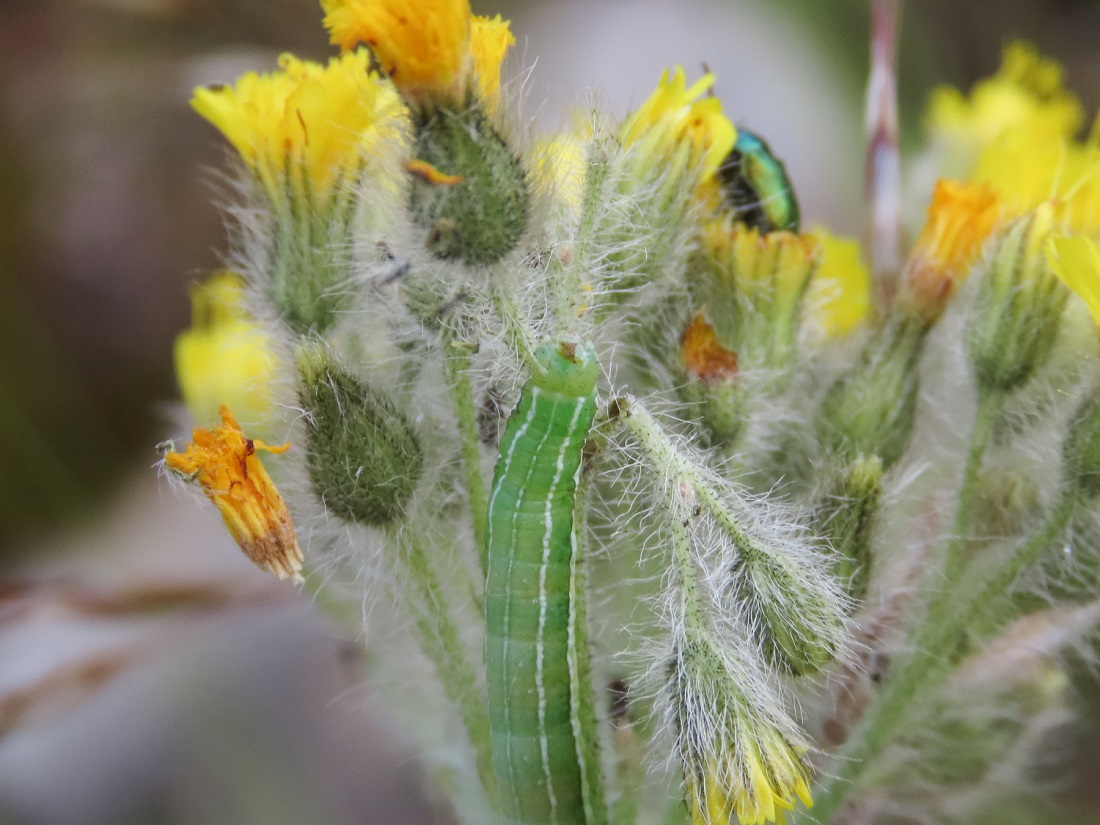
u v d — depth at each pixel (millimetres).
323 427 124
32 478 208
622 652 124
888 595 130
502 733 120
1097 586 130
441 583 130
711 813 117
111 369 225
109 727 171
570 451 117
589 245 120
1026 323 128
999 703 136
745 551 120
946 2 235
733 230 131
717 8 229
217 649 172
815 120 221
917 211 152
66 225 230
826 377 133
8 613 153
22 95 226
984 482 133
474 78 119
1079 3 241
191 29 216
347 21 118
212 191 235
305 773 166
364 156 127
